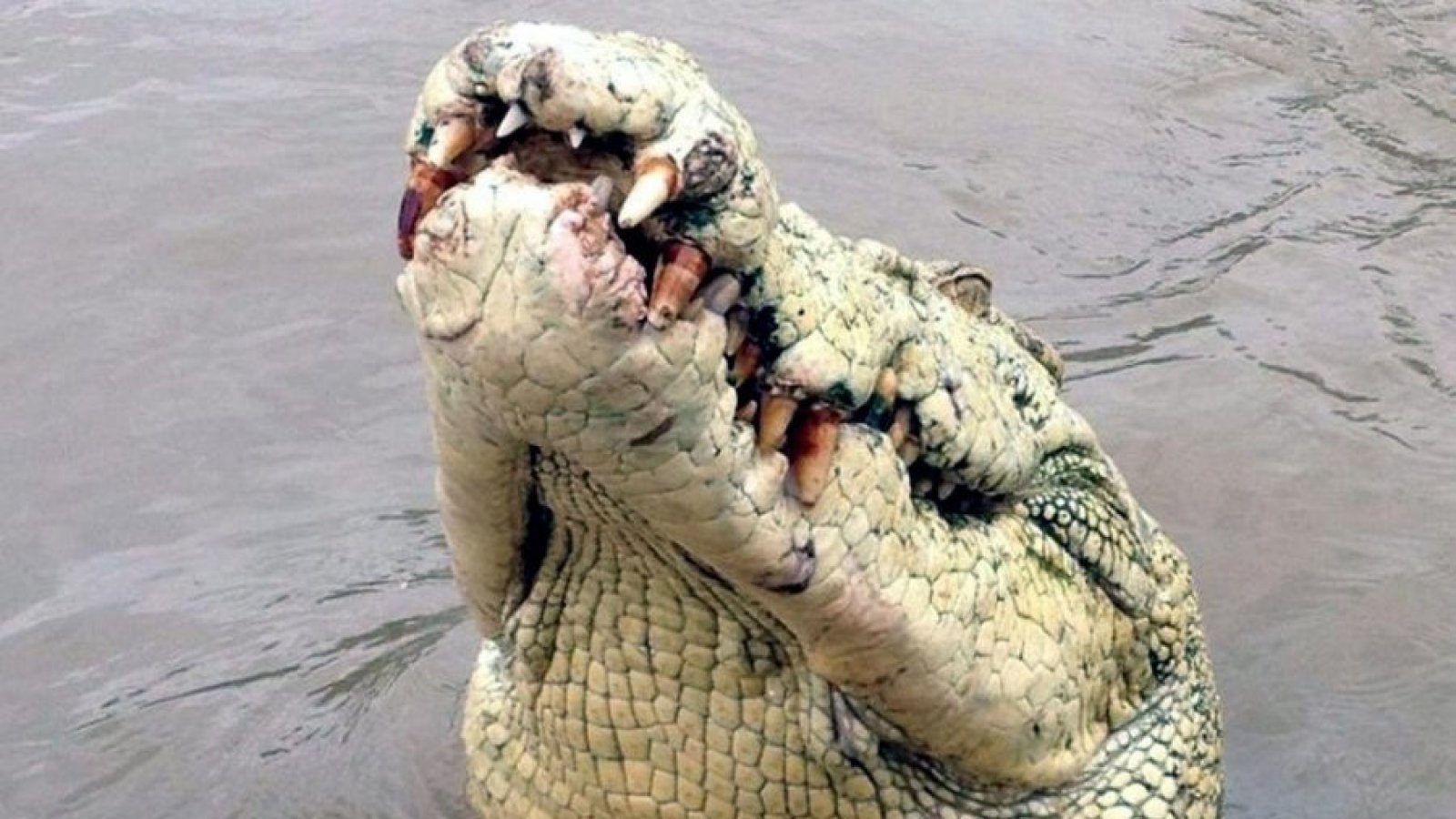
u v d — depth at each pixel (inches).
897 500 73.7
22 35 190.7
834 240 72.8
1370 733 109.5
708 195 64.2
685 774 78.9
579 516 72.4
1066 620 83.5
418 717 108.4
